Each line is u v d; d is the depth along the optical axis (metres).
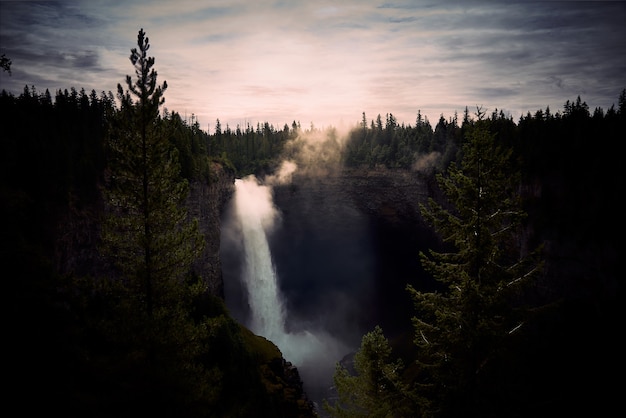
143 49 13.09
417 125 95.44
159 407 11.66
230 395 26.78
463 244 11.86
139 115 13.00
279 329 87.38
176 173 14.21
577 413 19.58
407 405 12.47
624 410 20.83
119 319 12.11
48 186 27.53
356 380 16.92
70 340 9.49
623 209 37.97
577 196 40.91
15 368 8.03
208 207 57.47
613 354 26.81
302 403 38.78
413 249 88.38
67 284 10.34
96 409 9.80
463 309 11.66
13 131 28.56
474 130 11.72
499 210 11.61
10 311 8.19
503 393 11.34
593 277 39.03
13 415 7.88
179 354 12.98
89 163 32.66
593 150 41.91
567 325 31.88
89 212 31.27
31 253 9.12
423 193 81.50
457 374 11.74
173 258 13.43
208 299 34.25
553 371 19.92
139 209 13.55
